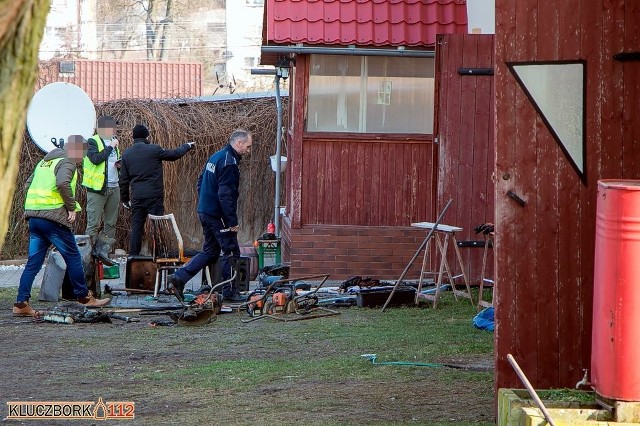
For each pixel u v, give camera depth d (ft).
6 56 19.80
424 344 70.95
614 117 46.93
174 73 253.85
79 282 92.48
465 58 100.37
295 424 46.06
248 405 51.13
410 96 111.86
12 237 138.51
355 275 110.32
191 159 142.92
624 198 37.78
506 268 47.50
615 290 37.93
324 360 64.59
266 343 72.49
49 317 84.33
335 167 110.93
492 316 78.33
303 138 110.52
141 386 56.85
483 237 100.48
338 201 110.93
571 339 47.32
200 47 374.84
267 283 101.65
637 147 46.80
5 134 19.76
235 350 69.56
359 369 61.36
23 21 19.84
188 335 77.10
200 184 97.25
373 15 109.09
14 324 83.71
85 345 72.54
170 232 102.12
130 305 94.43
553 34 47.11
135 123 141.59
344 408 50.08
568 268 47.24
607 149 46.98
